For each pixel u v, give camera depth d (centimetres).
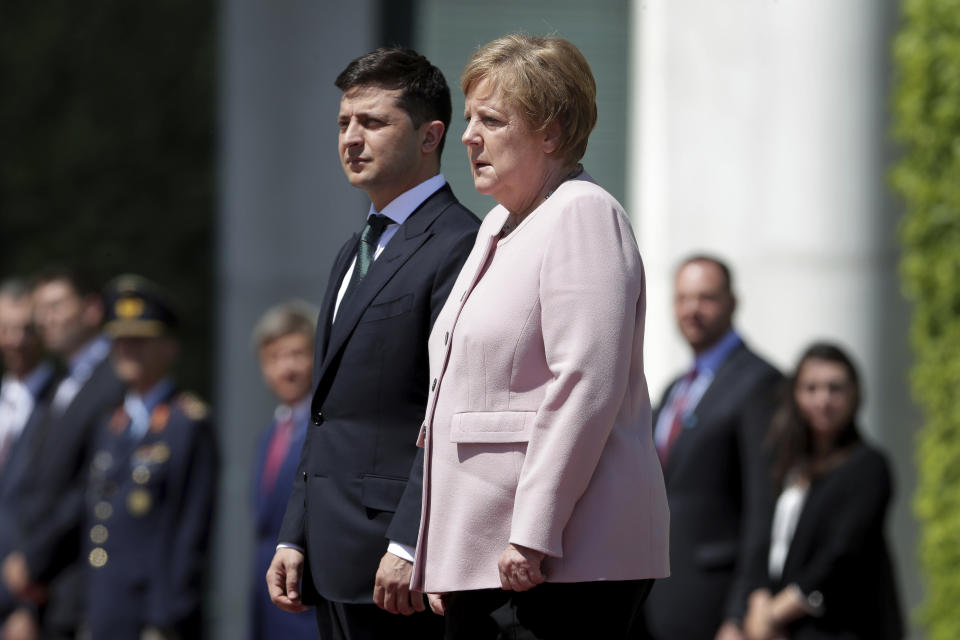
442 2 2652
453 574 990
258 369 2755
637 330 998
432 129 1177
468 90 1030
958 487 2306
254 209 2755
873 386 2381
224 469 2764
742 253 2441
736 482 1847
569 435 942
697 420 1867
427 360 1128
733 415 1844
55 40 3722
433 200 1171
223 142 2811
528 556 947
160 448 2228
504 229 1047
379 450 1124
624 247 980
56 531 2369
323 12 2706
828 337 2388
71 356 2525
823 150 2397
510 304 990
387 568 1048
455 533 995
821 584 1777
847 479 1795
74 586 2403
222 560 2770
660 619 1842
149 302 2278
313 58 2717
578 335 954
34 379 2694
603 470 973
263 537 1978
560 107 1004
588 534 964
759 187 2438
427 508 1023
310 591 1173
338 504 1129
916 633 2364
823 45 2400
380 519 1112
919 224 2341
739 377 1872
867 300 2384
